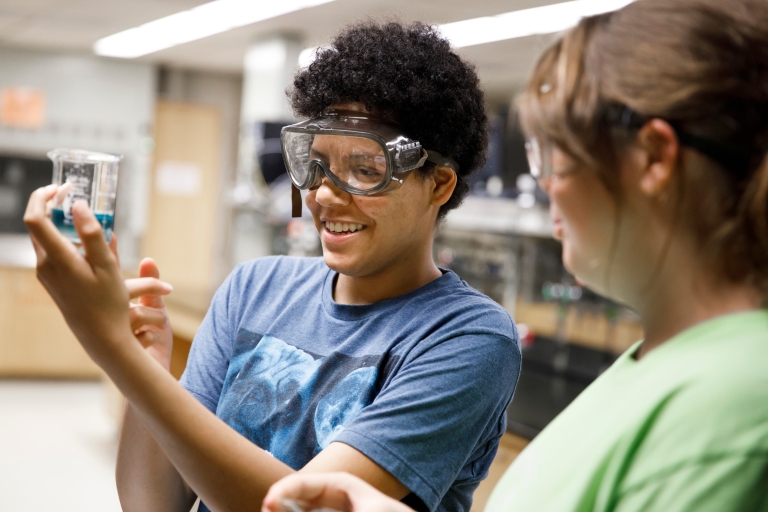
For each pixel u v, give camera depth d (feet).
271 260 4.51
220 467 2.93
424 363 3.42
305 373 3.81
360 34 3.76
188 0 18.56
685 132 2.10
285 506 2.20
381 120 3.61
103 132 27.25
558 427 2.60
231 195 29.68
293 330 4.02
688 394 2.07
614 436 2.20
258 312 4.22
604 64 2.18
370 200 3.52
